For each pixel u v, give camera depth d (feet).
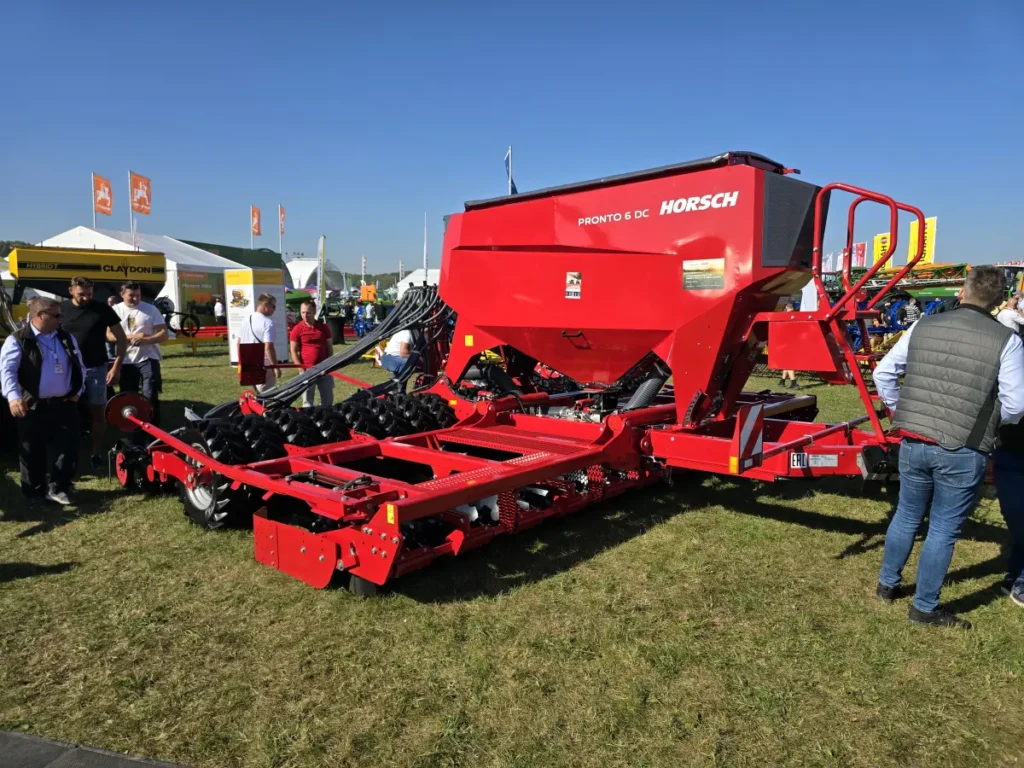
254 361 20.58
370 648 10.63
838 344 13.78
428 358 23.95
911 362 11.44
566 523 16.33
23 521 16.40
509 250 18.45
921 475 11.42
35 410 17.20
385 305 105.09
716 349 15.40
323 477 14.11
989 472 17.24
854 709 9.18
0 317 19.15
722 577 13.30
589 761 8.15
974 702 9.36
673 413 17.11
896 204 13.05
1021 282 34.81
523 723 8.85
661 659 10.27
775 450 14.06
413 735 8.62
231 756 8.22
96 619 11.52
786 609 11.98
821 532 15.81
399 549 11.65
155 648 10.64
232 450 15.38
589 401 19.36
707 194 15.17
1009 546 15.11
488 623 11.37
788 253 15.21
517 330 18.62
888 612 11.88
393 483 12.78
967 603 12.28
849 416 29.73
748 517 16.83
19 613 11.73
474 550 14.56
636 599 12.35
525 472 13.41
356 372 53.98
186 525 16.07
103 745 8.38
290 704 9.23
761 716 9.02
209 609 11.87
